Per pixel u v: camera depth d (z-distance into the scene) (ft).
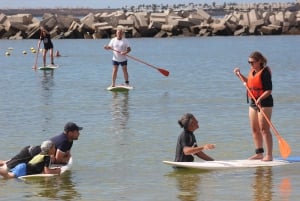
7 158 54.54
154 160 53.78
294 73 129.49
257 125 53.11
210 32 346.95
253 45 252.62
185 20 345.51
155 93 98.53
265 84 51.57
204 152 56.59
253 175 48.70
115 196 43.42
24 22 339.16
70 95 96.68
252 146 58.70
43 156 49.19
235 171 50.01
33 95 96.84
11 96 95.71
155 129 67.46
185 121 51.90
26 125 70.28
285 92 97.45
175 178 48.03
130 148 58.34
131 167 51.47
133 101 89.56
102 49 235.20
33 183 46.88
